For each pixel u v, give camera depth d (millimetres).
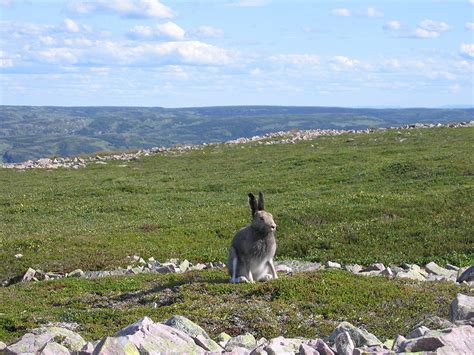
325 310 14172
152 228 31031
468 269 17891
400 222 27000
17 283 22375
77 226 33875
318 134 74750
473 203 29016
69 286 20375
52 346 10266
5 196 44812
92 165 61469
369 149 57188
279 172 49344
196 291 16453
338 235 25938
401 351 9477
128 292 18516
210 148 68750
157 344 10023
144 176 52594
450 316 12422
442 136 62156
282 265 22000
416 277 18125
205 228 30266
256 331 13297
